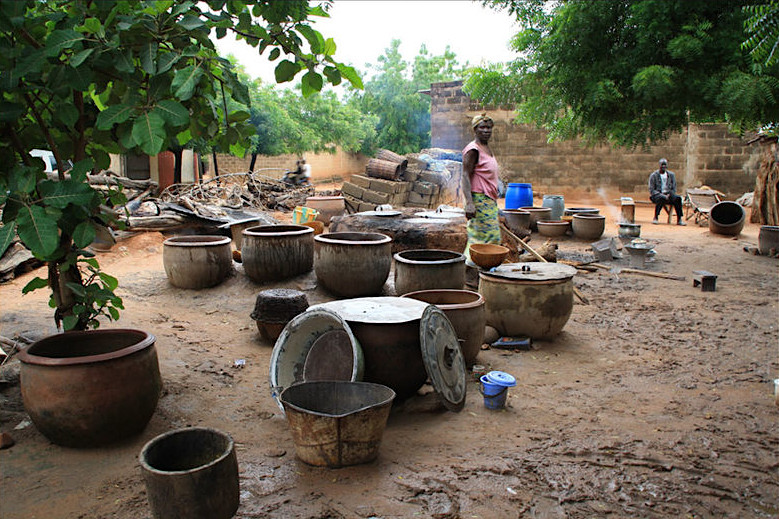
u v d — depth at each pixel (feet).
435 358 12.70
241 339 18.89
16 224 10.04
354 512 9.24
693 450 11.50
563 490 10.01
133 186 38.19
